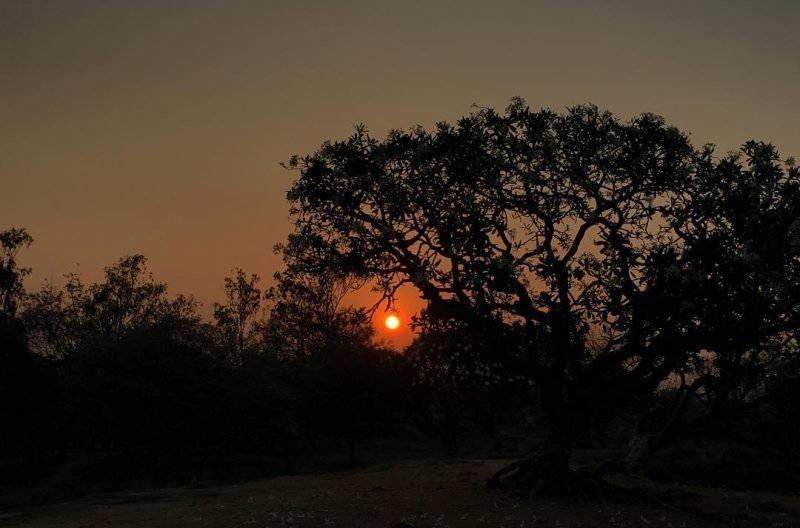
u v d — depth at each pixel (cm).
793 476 2094
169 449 4194
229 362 4228
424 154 1394
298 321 5844
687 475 2134
